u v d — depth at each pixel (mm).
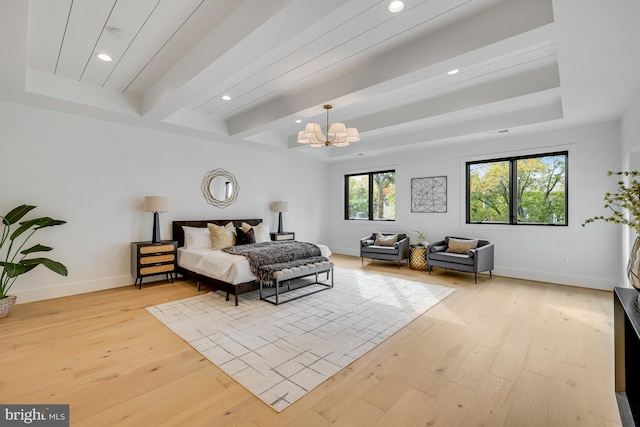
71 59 3006
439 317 3197
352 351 2445
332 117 4777
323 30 2418
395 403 1804
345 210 7641
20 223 3404
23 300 3613
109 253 4293
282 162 6773
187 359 2309
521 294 4023
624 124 3627
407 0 2053
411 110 4176
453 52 2395
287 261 4078
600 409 1746
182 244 4910
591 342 2607
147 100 3799
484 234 5309
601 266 4230
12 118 3541
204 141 5359
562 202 4621
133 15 2307
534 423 1637
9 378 2043
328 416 1690
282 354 2389
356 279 4871
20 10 1913
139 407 1758
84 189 4066
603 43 2119
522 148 4840
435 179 5902
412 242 6258
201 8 2225
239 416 1689
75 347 2492
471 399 1842
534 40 2172
